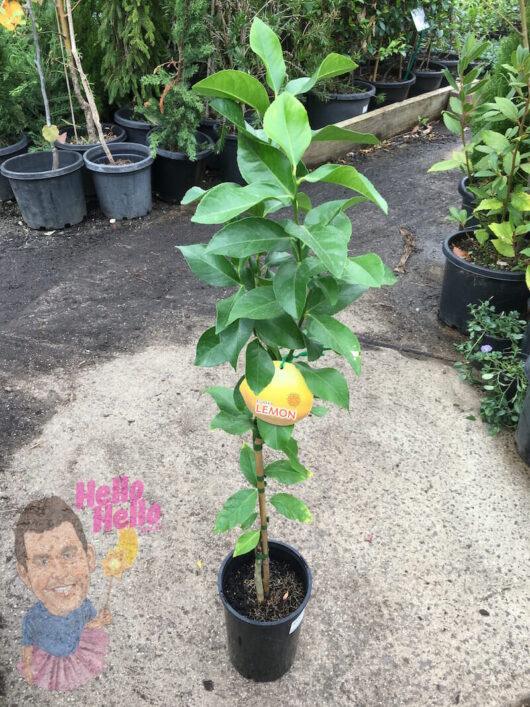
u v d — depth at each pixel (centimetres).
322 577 224
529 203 293
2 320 363
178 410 299
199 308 380
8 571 223
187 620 210
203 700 189
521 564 232
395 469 271
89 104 485
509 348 323
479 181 380
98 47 527
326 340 123
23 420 290
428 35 695
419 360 340
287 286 116
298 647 203
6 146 498
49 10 476
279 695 191
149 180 476
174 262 429
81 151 482
